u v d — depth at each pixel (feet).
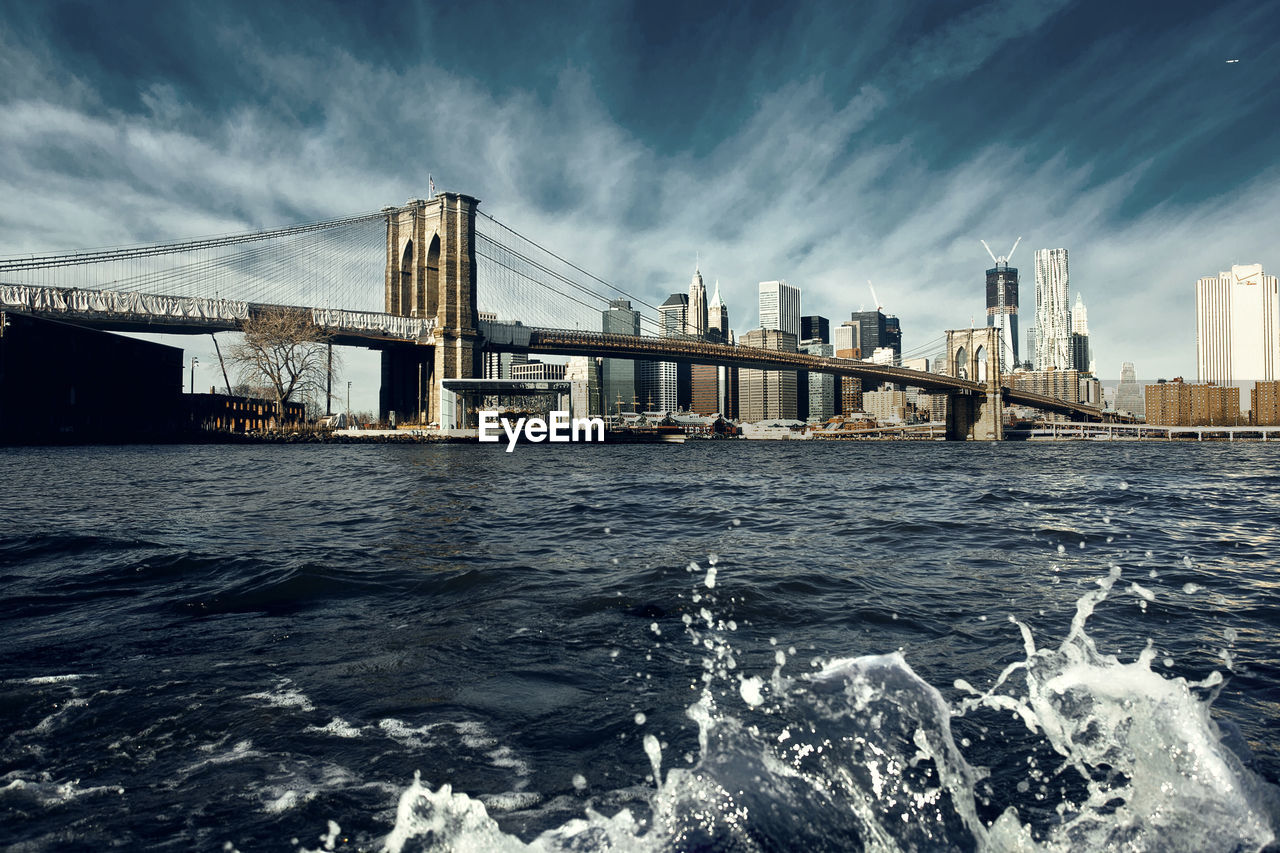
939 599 17.67
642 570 21.48
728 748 7.49
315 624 15.19
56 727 9.70
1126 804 7.29
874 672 8.73
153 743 9.22
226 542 26.48
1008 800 7.45
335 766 8.58
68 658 12.76
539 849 6.48
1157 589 19.02
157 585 19.06
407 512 38.14
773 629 14.85
